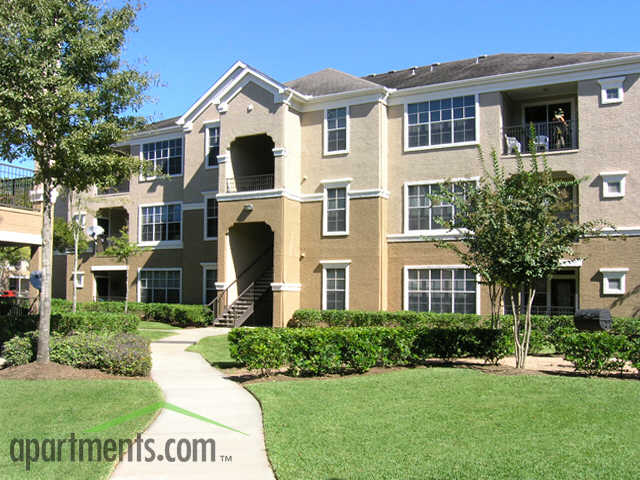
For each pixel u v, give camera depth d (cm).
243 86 2620
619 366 1214
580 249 2116
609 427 848
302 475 671
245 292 2644
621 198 2073
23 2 1292
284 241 2459
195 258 3030
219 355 1656
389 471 684
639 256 2031
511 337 1418
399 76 2950
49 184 1399
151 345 1906
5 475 679
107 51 1369
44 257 1358
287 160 2508
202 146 3039
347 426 870
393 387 1122
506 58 2611
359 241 2436
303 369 1302
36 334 1463
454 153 2352
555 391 1067
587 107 2147
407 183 2436
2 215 1830
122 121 1458
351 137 2498
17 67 1263
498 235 1279
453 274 2320
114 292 3656
